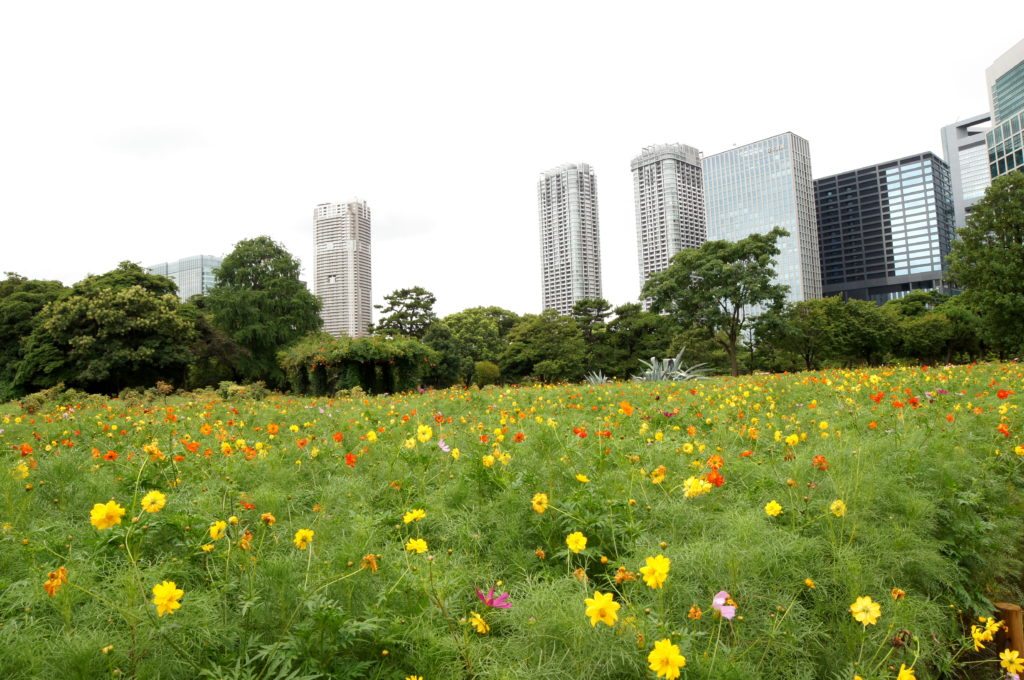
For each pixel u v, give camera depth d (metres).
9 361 28.56
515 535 2.96
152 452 3.52
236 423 7.48
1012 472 3.83
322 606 1.94
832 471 3.29
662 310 35.84
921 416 5.02
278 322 36.53
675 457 3.97
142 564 2.41
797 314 38.38
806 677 2.03
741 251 33.47
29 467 3.83
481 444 4.29
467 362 43.00
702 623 2.20
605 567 2.66
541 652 1.96
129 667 1.84
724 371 43.06
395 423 7.07
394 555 2.51
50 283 33.00
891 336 40.22
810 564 2.50
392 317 44.97
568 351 40.28
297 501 3.54
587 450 4.10
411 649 2.02
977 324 39.25
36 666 1.75
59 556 2.24
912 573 2.72
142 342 26.66
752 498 3.25
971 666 2.59
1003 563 3.00
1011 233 24.14
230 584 2.16
